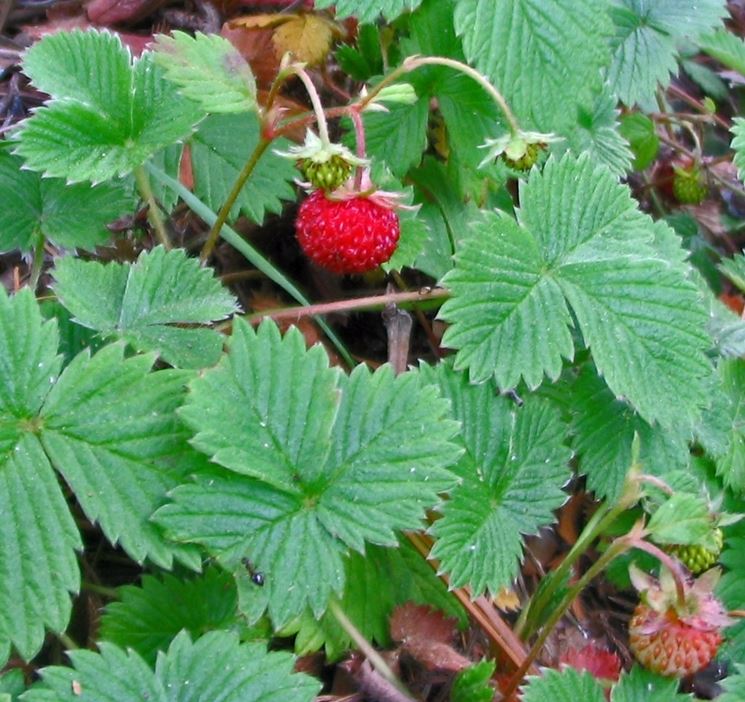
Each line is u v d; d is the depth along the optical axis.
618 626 0.24
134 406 0.18
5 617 0.17
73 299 0.19
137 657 0.17
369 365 0.24
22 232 0.21
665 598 0.19
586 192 0.22
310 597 0.18
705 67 0.34
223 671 0.18
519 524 0.21
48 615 0.17
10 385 0.17
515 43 0.22
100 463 0.18
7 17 0.25
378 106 0.20
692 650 0.19
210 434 0.18
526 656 0.21
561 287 0.21
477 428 0.21
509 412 0.21
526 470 0.21
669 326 0.21
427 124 0.24
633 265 0.21
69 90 0.20
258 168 0.23
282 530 0.18
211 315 0.20
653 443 0.22
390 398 0.19
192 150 0.23
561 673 0.20
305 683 0.18
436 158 0.25
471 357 0.21
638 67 0.27
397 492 0.18
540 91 0.22
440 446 0.19
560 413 0.22
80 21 0.26
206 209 0.22
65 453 0.17
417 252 0.22
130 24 0.26
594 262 0.21
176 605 0.19
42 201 0.21
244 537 0.18
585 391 0.22
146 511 0.18
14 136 0.20
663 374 0.21
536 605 0.21
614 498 0.22
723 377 0.24
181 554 0.18
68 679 0.17
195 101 0.20
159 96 0.21
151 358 0.18
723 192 0.32
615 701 0.20
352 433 0.18
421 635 0.21
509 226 0.21
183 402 0.18
